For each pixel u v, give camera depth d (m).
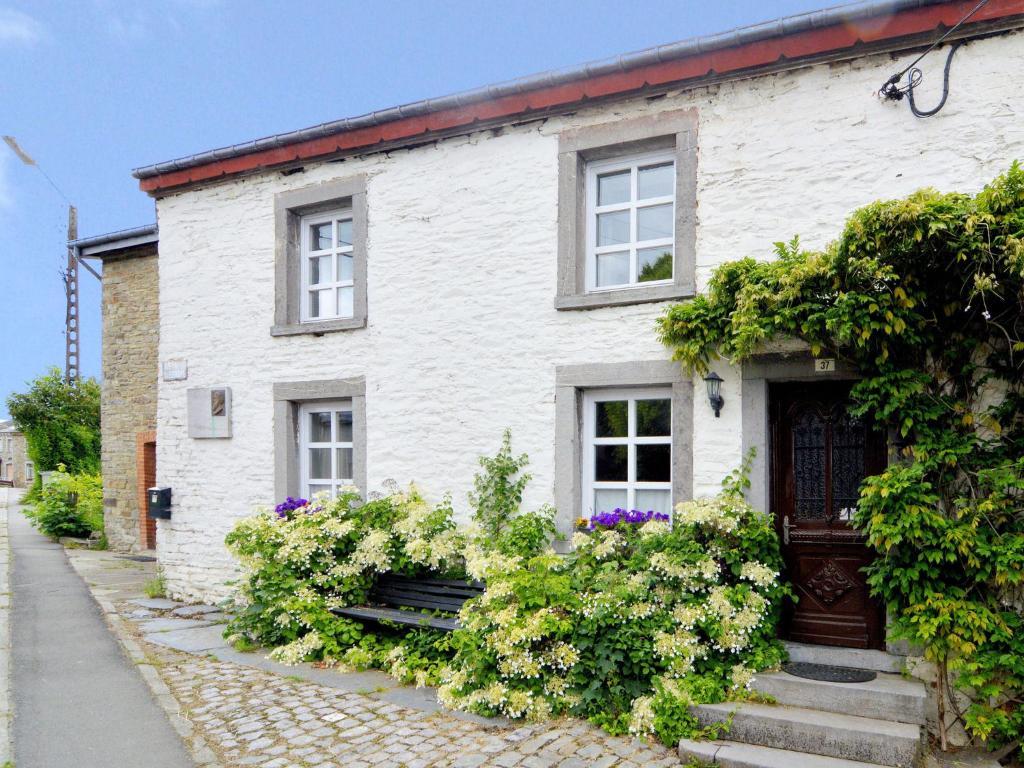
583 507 6.30
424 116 6.97
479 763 4.12
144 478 11.93
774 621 5.05
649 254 6.29
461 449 6.80
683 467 5.71
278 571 6.62
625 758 4.20
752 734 4.32
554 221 6.42
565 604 5.07
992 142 4.94
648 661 4.70
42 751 4.29
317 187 7.78
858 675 4.72
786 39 5.44
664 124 5.95
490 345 6.70
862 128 5.32
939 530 4.40
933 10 5.02
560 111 6.39
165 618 7.64
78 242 11.80
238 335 8.27
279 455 7.93
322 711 4.95
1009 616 4.36
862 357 4.80
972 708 4.41
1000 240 4.05
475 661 5.09
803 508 5.42
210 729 4.65
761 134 5.63
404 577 6.73
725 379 5.59
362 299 7.45
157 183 8.77
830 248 4.67
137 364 11.93
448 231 6.98
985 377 4.67
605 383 6.09
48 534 14.96
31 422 24.62
